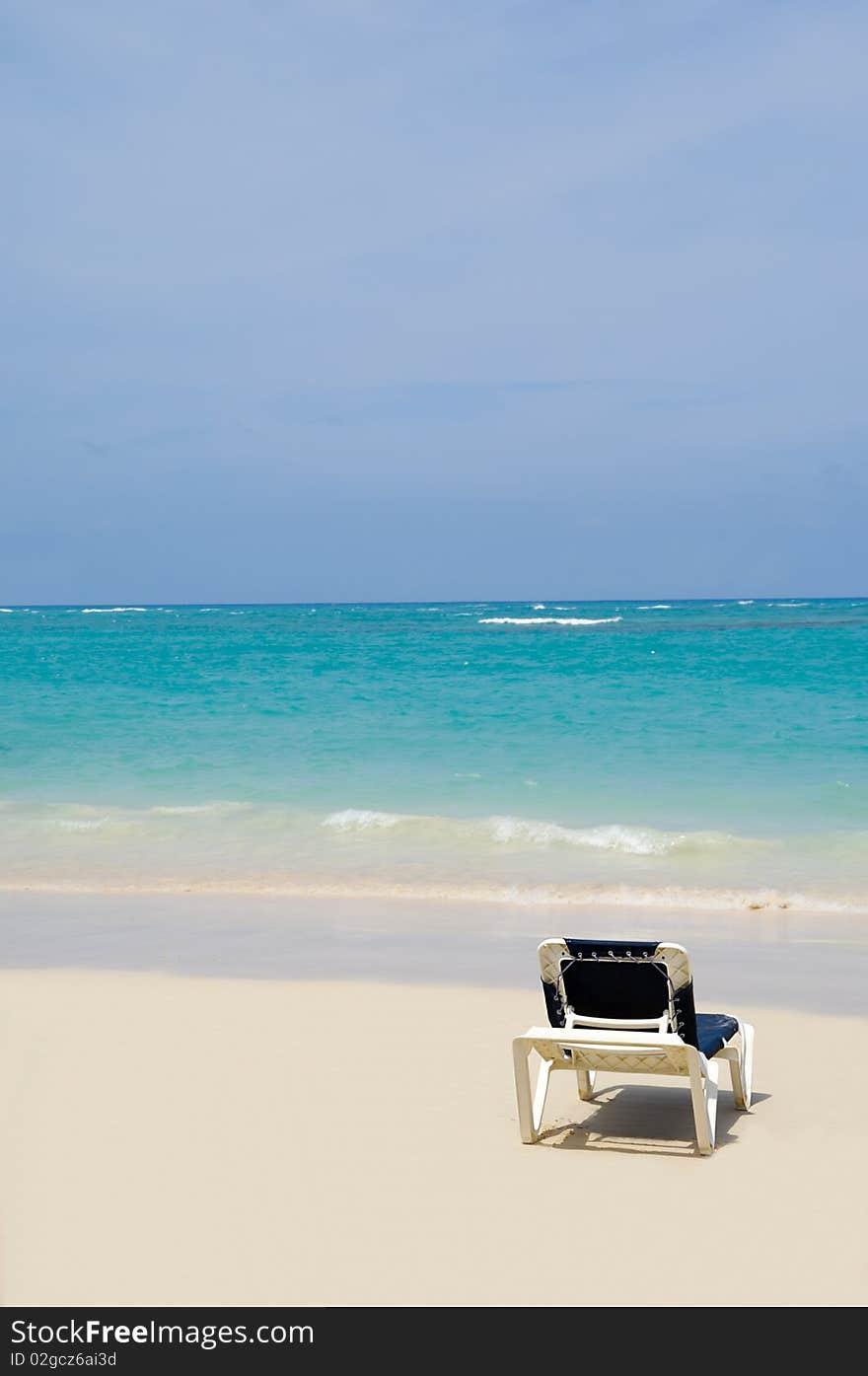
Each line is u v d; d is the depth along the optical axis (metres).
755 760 19.42
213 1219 4.96
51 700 28.78
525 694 28.84
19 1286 4.46
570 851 14.01
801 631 60.06
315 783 18.44
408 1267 4.60
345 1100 6.37
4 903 12.12
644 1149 5.75
